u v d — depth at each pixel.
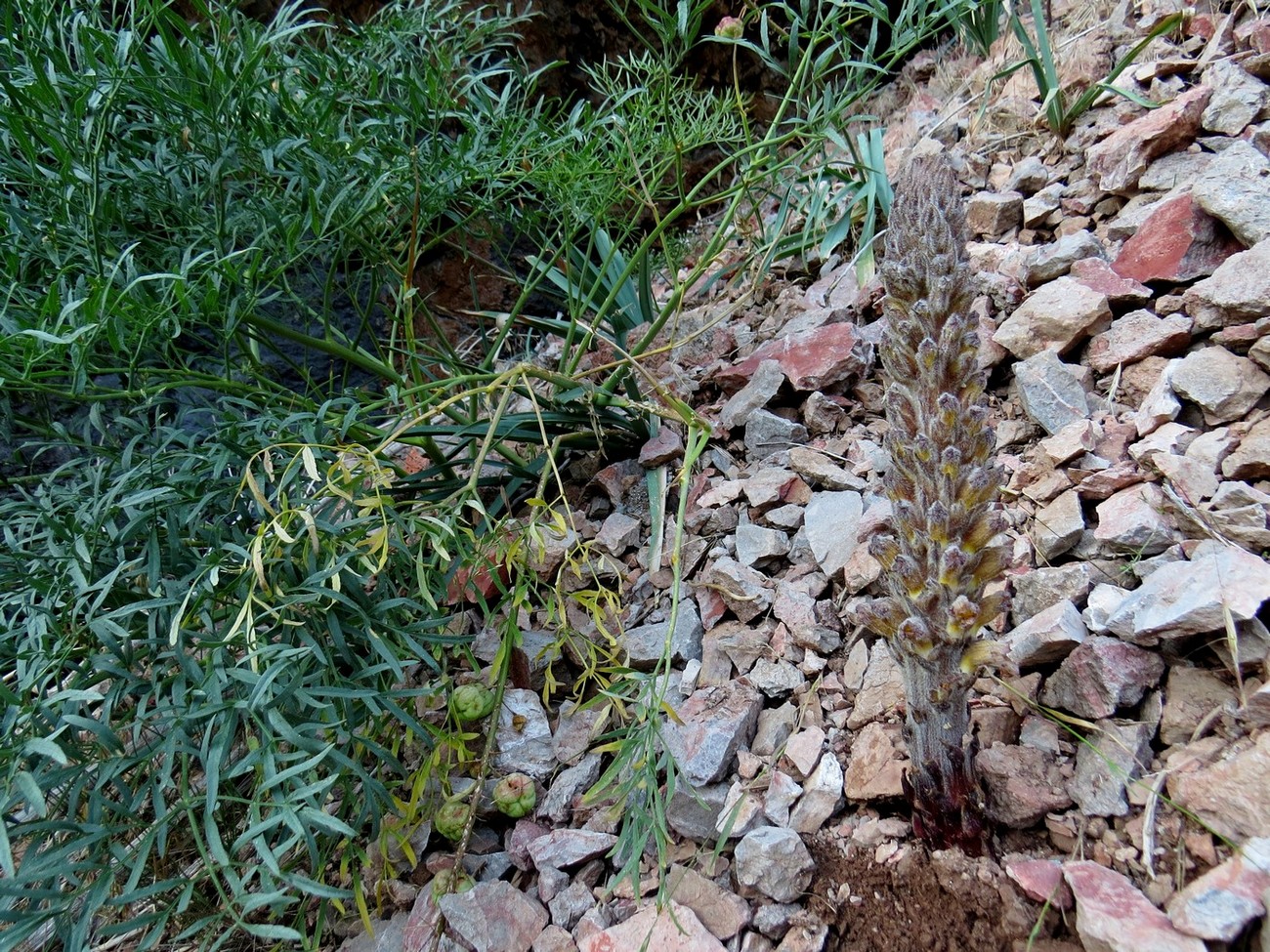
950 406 0.42
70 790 0.51
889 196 0.98
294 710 0.56
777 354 0.87
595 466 0.89
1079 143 0.94
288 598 0.54
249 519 0.63
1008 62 1.12
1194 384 0.65
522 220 1.02
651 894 0.54
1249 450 0.59
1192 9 0.98
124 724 0.54
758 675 0.64
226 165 0.71
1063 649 0.54
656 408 0.70
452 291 1.26
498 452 0.83
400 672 0.54
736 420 0.85
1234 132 0.82
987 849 0.49
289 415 0.65
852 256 1.04
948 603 0.44
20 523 0.62
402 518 0.60
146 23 0.64
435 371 1.12
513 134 0.87
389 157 0.80
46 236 0.63
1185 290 0.74
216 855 0.45
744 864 0.51
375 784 0.53
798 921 0.50
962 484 0.43
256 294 0.67
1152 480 0.62
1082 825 0.48
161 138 0.73
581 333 1.10
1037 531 0.63
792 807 0.55
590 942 0.52
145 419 0.73
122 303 0.59
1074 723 0.51
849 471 0.76
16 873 0.46
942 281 0.43
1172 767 0.48
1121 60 1.01
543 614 0.75
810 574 0.69
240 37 0.76
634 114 0.96
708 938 0.50
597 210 0.95
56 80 0.63
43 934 0.58
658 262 1.31
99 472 0.61
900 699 0.58
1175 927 0.41
